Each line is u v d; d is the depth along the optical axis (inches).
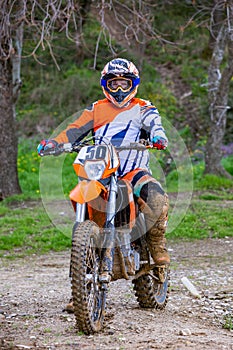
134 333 267.6
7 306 337.7
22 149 1130.7
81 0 749.9
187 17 1171.9
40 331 272.4
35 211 746.2
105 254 263.6
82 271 252.2
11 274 486.9
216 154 946.1
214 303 356.2
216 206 765.9
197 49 1417.3
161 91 1291.8
